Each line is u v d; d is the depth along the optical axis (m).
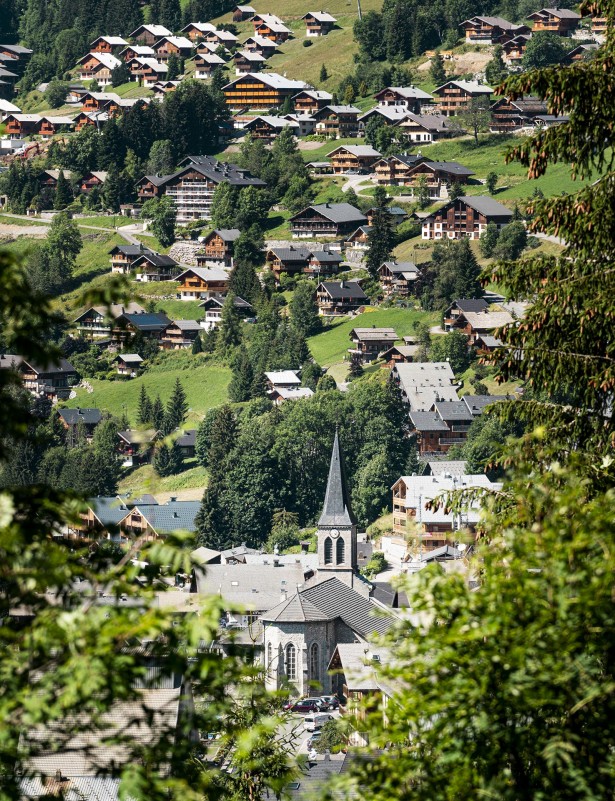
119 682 31.64
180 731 34.53
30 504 33.53
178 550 33.94
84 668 31.16
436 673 35.50
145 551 34.09
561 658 33.84
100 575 33.53
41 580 31.75
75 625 31.72
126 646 34.06
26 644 31.78
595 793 34.44
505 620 34.50
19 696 31.36
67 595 34.34
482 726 34.59
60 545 35.22
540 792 34.84
